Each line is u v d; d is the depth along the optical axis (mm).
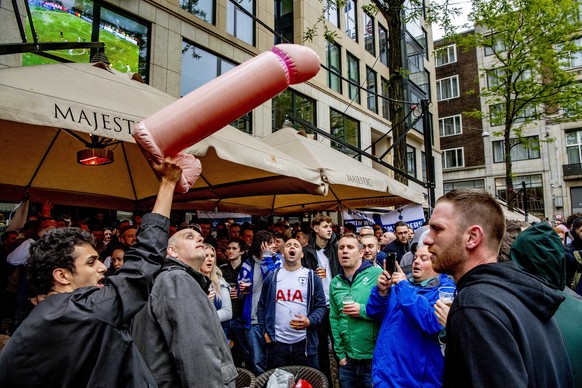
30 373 1231
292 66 1519
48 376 1233
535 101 14492
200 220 8273
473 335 1052
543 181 26797
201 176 5270
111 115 2518
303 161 4789
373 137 19125
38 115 2152
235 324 4578
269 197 7953
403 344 2277
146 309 1811
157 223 1465
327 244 5164
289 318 3621
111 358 1301
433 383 2178
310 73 1562
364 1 18078
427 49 24297
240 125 11414
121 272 1392
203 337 1729
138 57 8906
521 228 2199
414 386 2178
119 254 3711
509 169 14680
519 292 1147
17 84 2227
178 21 9672
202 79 10352
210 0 10836
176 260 2027
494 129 28828
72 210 8094
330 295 3381
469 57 29969
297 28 13727
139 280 1371
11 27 6555
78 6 7797
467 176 29609
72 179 4746
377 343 2494
